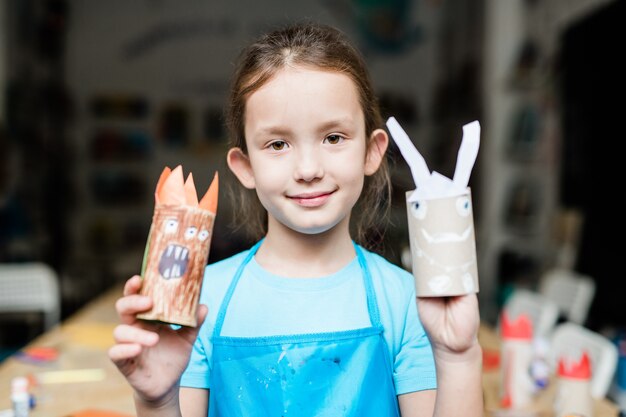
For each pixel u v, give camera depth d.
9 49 4.87
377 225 1.20
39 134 5.62
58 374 1.88
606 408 1.62
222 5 6.73
